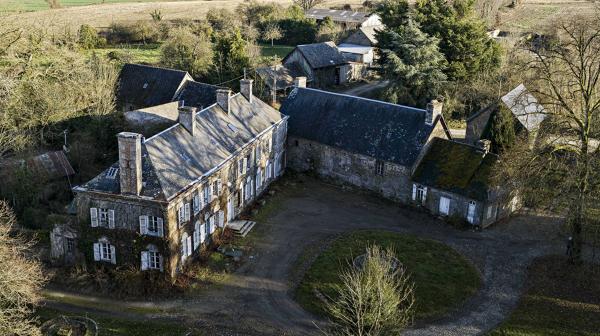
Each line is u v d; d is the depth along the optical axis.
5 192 50.34
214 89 69.94
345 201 55.97
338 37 112.00
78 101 63.97
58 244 42.88
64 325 36.38
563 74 44.50
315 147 60.75
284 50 113.12
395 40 78.25
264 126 56.16
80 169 57.47
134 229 40.59
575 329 37.31
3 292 31.28
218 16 120.56
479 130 64.88
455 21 78.94
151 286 40.72
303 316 38.62
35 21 68.38
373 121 58.09
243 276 43.06
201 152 46.09
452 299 40.47
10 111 57.41
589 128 42.09
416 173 54.03
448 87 77.50
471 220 50.81
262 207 54.00
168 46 92.75
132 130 62.56
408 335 36.50
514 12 107.69
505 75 72.00
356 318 30.47
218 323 37.72
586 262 45.28
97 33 110.69
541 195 44.16
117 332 36.41
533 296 40.97
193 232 43.66
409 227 50.97
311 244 47.62
